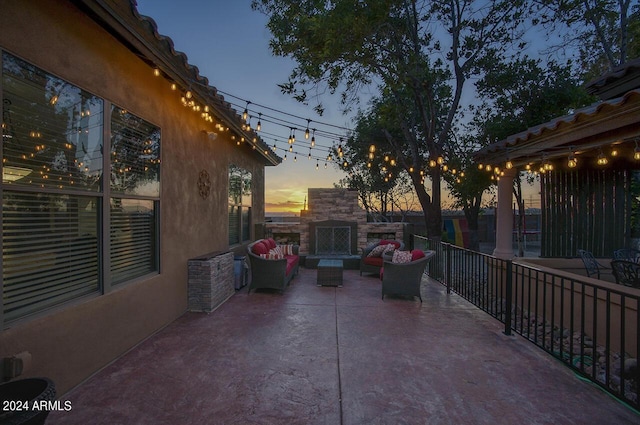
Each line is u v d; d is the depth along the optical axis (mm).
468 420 2430
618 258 5895
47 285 2676
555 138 4734
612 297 3984
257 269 6082
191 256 5188
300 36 6402
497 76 8695
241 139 6977
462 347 3738
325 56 5926
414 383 2949
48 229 2693
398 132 11273
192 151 5258
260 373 3117
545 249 7047
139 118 3904
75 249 2963
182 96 4453
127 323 3586
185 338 3961
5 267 2340
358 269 8750
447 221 15992
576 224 6680
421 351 3623
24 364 2277
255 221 9352
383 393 2787
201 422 2400
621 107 3645
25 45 2422
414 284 5641
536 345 3715
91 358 3043
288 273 6508
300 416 2475
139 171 3920
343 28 5668
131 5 2887
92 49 3096
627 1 7828
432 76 7262
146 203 4117
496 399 2705
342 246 9367
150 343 3809
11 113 2365
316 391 2812
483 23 7789
